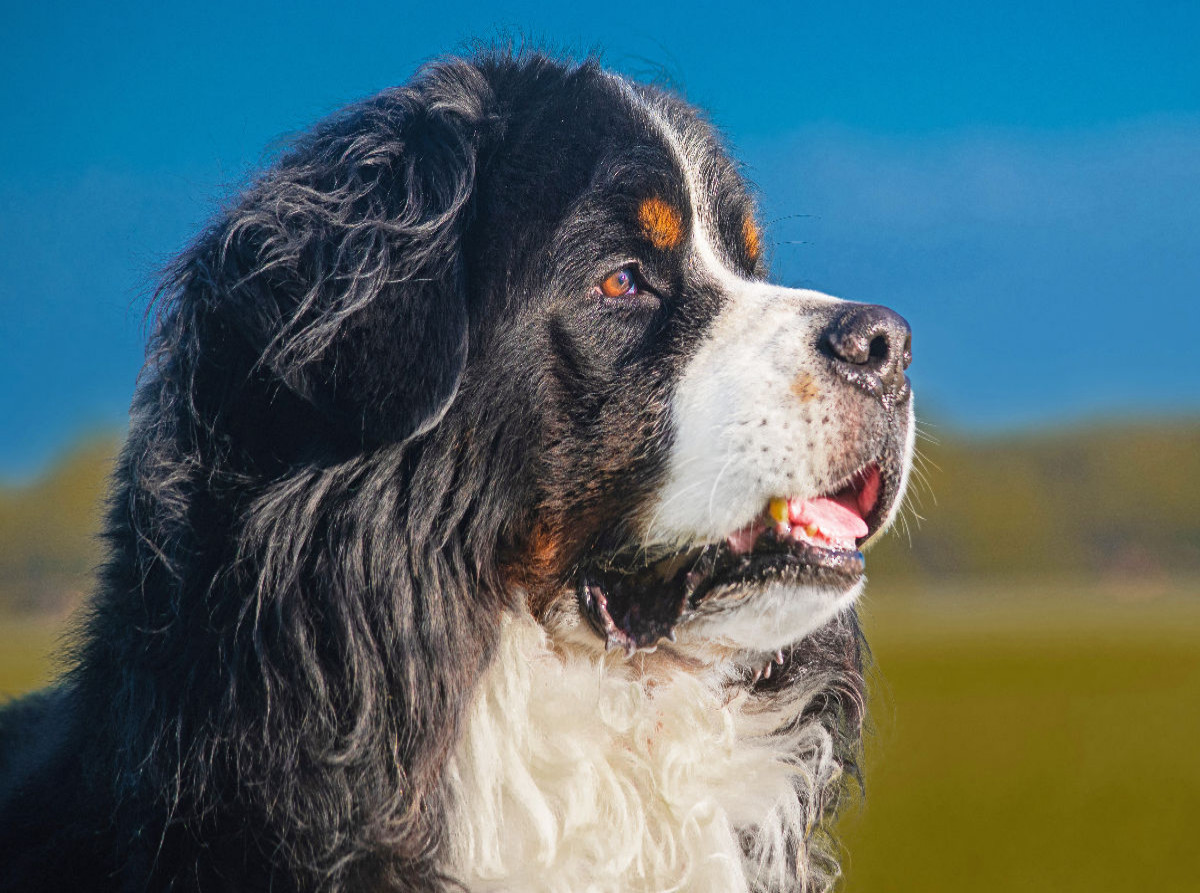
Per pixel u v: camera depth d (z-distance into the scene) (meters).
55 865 2.77
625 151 3.26
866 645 3.89
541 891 2.98
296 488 2.79
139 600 2.80
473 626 2.97
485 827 2.93
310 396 2.78
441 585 2.92
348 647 2.77
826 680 3.60
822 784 3.56
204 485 2.80
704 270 3.35
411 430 2.78
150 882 2.69
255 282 2.84
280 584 2.74
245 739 2.70
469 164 3.08
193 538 2.77
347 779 2.74
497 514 3.02
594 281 3.15
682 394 3.14
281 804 2.70
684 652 3.26
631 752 3.15
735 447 3.07
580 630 3.18
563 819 3.04
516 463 3.05
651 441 3.13
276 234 2.94
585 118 3.26
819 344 3.14
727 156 3.87
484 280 3.04
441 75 3.37
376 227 2.96
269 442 2.82
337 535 2.81
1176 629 40.47
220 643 2.72
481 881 2.91
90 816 2.80
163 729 2.71
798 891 3.45
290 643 2.74
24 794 2.96
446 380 2.84
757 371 3.13
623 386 3.14
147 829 2.70
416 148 3.13
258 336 2.81
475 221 3.09
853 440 3.11
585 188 3.17
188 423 2.84
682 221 3.31
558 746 3.07
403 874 2.77
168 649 2.74
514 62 3.54
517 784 3.00
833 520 3.20
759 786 3.39
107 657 2.87
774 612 3.13
